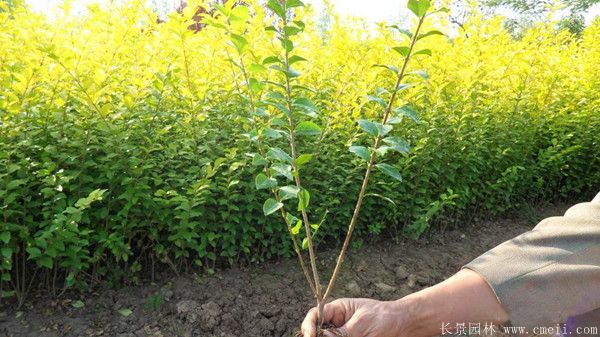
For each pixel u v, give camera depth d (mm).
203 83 2992
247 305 2693
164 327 2469
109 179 2539
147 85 2812
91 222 2621
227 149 2713
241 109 3047
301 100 1288
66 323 2432
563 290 849
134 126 2643
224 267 3064
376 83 3385
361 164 3160
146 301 2652
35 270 2555
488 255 965
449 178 3631
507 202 4219
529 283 871
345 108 3197
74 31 2863
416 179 3492
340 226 3398
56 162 2449
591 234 852
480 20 4281
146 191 2650
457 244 3773
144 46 3314
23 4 3000
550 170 4668
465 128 3740
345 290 2967
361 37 3797
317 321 1308
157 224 2758
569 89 4703
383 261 3367
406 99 3381
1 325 2373
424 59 3650
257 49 3127
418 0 1131
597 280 836
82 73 2654
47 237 2293
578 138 4668
